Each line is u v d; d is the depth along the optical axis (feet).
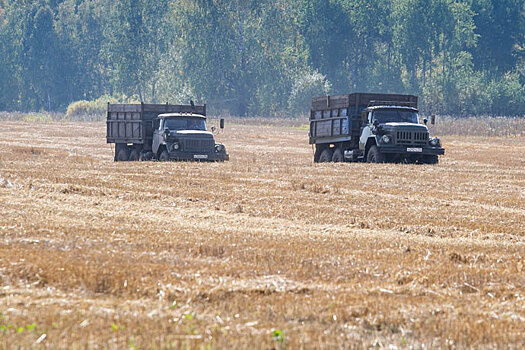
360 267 127.03
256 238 157.79
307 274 119.75
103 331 82.38
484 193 270.87
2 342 76.95
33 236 149.48
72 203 215.31
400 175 328.08
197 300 100.89
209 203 226.79
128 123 455.22
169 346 77.82
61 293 101.65
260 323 90.02
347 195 250.98
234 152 570.87
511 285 117.29
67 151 568.00
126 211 202.49
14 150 536.83
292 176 315.99
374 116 407.23
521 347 84.53
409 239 167.12
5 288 103.04
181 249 139.54
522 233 184.85
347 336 86.17
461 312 99.04
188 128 424.87
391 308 99.19
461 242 166.09
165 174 315.58
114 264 120.47
